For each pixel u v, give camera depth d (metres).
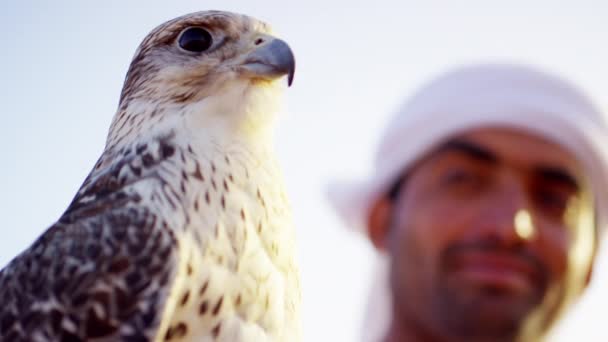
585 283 2.29
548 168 2.10
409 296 2.11
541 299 2.00
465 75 2.20
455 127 2.13
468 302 1.98
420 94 2.24
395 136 2.28
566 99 2.15
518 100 2.10
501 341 1.97
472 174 2.12
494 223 2.00
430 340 2.07
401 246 2.15
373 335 2.32
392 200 2.34
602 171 2.17
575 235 2.09
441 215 2.09
